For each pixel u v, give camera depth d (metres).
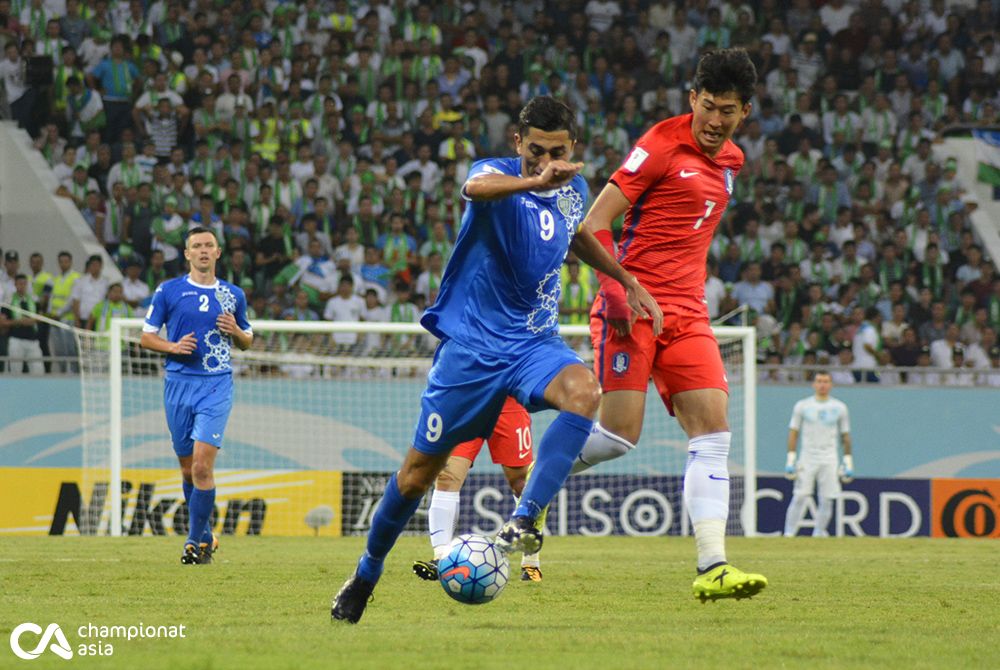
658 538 47.75
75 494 50.31
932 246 67.00
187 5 72.06
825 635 15.77
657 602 20.48
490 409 15.81
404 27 74.06
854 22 77.75
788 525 53.09
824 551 38.03
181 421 31.31
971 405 54.84
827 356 61.22
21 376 50.28
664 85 75.38
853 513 53.91
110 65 67.69
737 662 13.08
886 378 55.69
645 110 74.12
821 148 73.44
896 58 77.31
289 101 69.62
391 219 64.31
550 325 16.17
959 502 54.50
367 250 63.00
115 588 22.44
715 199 19.89
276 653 13.43
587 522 52.94
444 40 75.00
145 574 25.88
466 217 15.61
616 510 53.25
